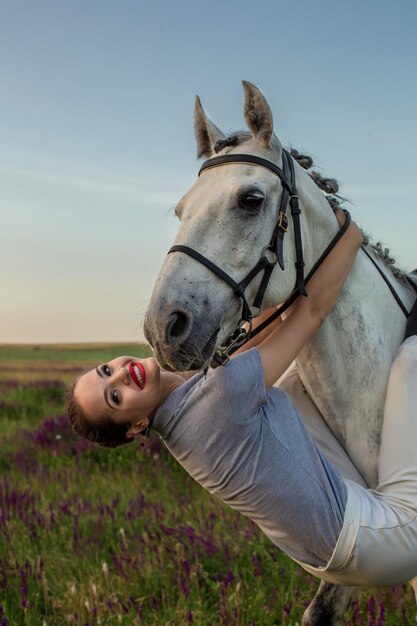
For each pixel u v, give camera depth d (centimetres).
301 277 228
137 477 610
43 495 524
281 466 221
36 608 329
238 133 233
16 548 404
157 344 199
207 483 232
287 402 232
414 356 234
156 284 206
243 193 211
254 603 326
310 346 246
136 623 309
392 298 259
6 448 765
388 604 327
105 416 239
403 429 227
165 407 231
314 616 261
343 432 251
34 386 1306
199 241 210
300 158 256
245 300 212
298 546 228
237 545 394
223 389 217
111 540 418
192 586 351
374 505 221
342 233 245
